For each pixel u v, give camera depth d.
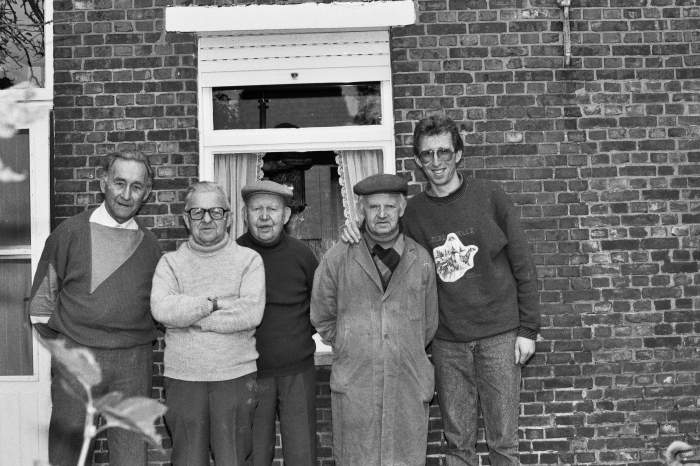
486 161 4.30
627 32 4.35
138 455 3.56
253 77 4.50
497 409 3.61
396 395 3.43
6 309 4.40
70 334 3.46
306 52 4.49
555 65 4.34
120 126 4.35
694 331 4.25
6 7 4.41
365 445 3.41
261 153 4.56
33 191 4.35
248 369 3.36
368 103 4.55
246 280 3.42
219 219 3.44
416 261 3.52
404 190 3.42
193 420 3.28
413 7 4.30
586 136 4.32
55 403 3.45
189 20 4.30
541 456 4.20
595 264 4.27
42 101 4.36
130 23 4.37
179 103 4.36
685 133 4.32
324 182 4.55
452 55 4.34
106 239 3.58
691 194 4.30
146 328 3.59
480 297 3.59
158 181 4.34
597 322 4.25
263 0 4.36
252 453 3.52
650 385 4.23
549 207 4.29
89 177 4.34
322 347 4.45
